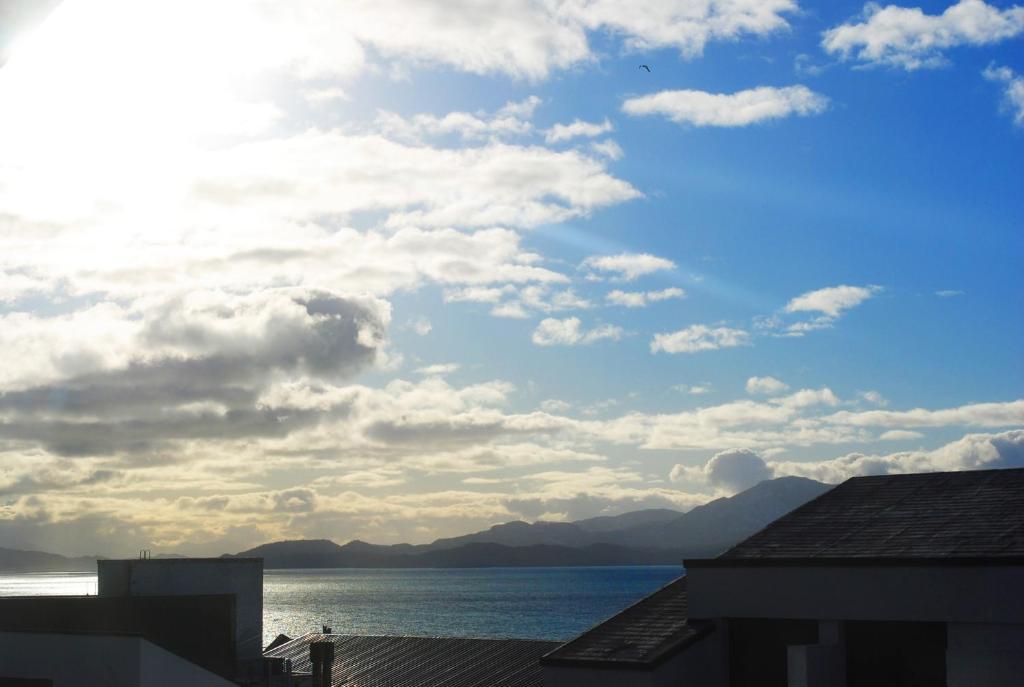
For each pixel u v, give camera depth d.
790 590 29.77
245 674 43.25
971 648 27.09
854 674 29.06
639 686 29.22
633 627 32.44
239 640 43.75
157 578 43.16
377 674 49.31
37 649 35.22
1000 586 26.62
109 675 33.78
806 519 33.34
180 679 34.66
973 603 26.94
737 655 31.14
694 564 31.66
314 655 43.62
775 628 30.69
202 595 42.78
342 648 54.47
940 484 33.78
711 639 30.95
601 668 29.95
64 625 41.25
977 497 31.78
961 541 28.62
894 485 34.62
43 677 34.97
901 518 31.53
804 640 30.09
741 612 30.58
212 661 42.34
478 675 46.50
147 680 33.56
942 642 27.94
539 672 45.47
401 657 50.94
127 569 42.88
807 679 27.86
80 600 41.53
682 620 32.03
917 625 28.33
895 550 28.89
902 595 27.92
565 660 30.64
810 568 29.50
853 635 29.22
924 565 27.72
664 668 29.52
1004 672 26.58
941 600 27.38
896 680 28.44
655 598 34.88
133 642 33.53
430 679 46.47
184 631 42.25
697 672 30.38
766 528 33.38
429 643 51.75
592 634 32.62
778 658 30.50
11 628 36.03
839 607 28.86
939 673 27.92
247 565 44.41
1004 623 26.53
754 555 30.98
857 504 33.59
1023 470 33.09
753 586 30.48
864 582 28.56
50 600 41.44
